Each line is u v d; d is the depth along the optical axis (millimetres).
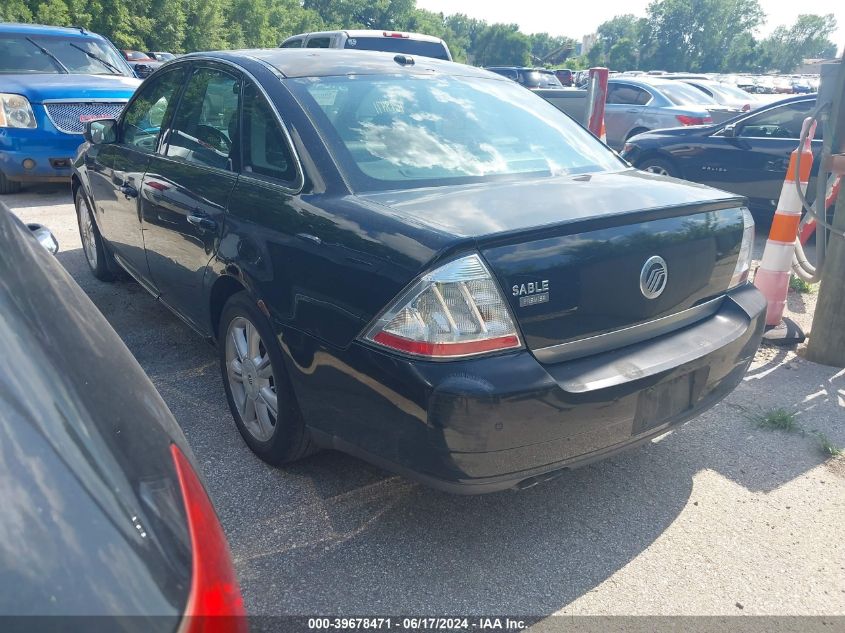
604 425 2461
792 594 2531
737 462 3359
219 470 3141
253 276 2881
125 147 4418
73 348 1259
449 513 2902
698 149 8523
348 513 2875
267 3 65750
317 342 2562
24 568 924
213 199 3248
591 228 2469
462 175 2971
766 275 4875
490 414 2223
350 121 3057
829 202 6816
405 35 11961
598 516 2930
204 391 3879
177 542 1104
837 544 2799
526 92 3863
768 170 7953
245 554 2633
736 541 2801
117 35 38562
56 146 8305
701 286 2857
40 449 1037
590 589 2523
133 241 4273
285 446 2973
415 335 2252
